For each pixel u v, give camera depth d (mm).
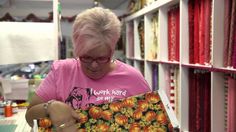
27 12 3094
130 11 3381
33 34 2158
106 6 3586
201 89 1807
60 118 915
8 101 2170
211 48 1548
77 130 953
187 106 1999
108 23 995
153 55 2705
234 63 1367
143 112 992
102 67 1089
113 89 1148
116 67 1185
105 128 979
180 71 1978
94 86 1142
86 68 1101
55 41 2203
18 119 1886
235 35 1369
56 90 1136
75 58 1188
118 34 1025
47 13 3139
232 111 1469
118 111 995
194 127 1913
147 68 2926
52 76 1154
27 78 2488
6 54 2104
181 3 1919
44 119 914
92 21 982
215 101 1554
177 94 2197
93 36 973
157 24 2586
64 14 3416
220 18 1462
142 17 3113
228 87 1488
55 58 2209
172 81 2279
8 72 2846
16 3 3031
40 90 1133
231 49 1401
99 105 991
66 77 1146
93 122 975
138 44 3277
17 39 2127
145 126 981
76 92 1132
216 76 1541
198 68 1742
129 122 987
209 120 1725
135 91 1168
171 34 2293
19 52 2139
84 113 974
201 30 1714
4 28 2105
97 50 990
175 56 2219
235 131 1466
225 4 1449
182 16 1925
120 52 3697
